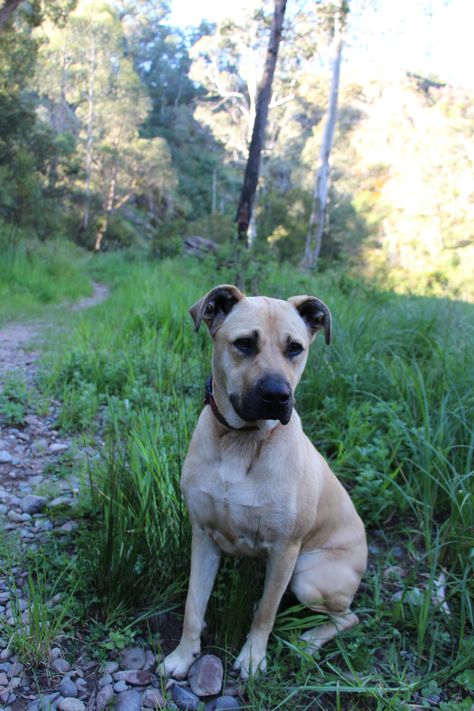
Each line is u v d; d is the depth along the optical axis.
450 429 1.64
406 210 18.06
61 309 5.26
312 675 1.09
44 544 1.40
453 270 11.37
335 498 1.24
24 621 1.16
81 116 20.09
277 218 10.89
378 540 1.52
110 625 1.19
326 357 2.20
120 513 1.30
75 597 1.23
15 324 4.20
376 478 1.63
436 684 1.08
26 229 10.19
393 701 1.02
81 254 12.80
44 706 0.99
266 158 20.41
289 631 1.20
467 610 1.25
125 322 3.46
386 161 20.98
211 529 1.13
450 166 18.69
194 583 1.13
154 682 1.08
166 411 1.82
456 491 1.46
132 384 2.32
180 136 28.84
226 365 1.07
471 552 1.28
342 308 3.11
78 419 2.12
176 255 9.12
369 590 1.34
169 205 24.03
